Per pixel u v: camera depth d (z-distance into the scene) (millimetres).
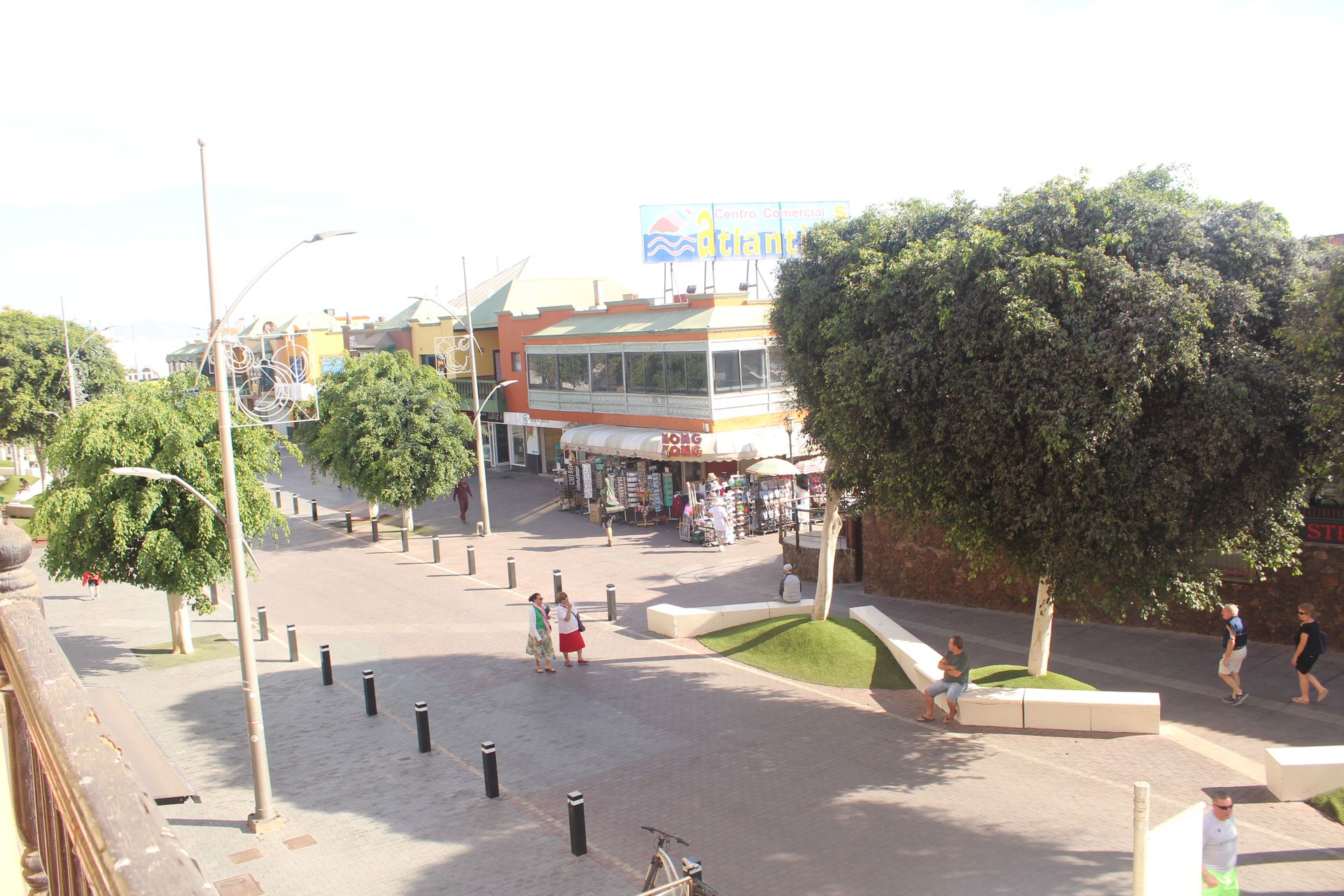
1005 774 12266
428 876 10633
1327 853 9656
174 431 17891
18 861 2793
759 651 17906
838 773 12656
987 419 11633
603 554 28469
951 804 11516
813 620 18281
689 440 31859
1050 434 10844
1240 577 16594
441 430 31656
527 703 16141
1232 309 11250
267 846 11492
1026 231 11844
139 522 17594
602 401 37375
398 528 35062
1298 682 14609
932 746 13328
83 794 1846
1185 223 11531
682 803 12070
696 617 19484
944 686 14148
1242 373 10992
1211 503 11844
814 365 15016
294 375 20344
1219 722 13375
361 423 31484
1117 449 11188
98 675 18656
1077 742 13094
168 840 1690
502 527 34250
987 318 11727
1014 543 12500
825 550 18172
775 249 38062
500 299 49625
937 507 12633
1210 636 17094
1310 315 10945
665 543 29453
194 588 18250
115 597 26297
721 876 10156
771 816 11547
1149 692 14734
